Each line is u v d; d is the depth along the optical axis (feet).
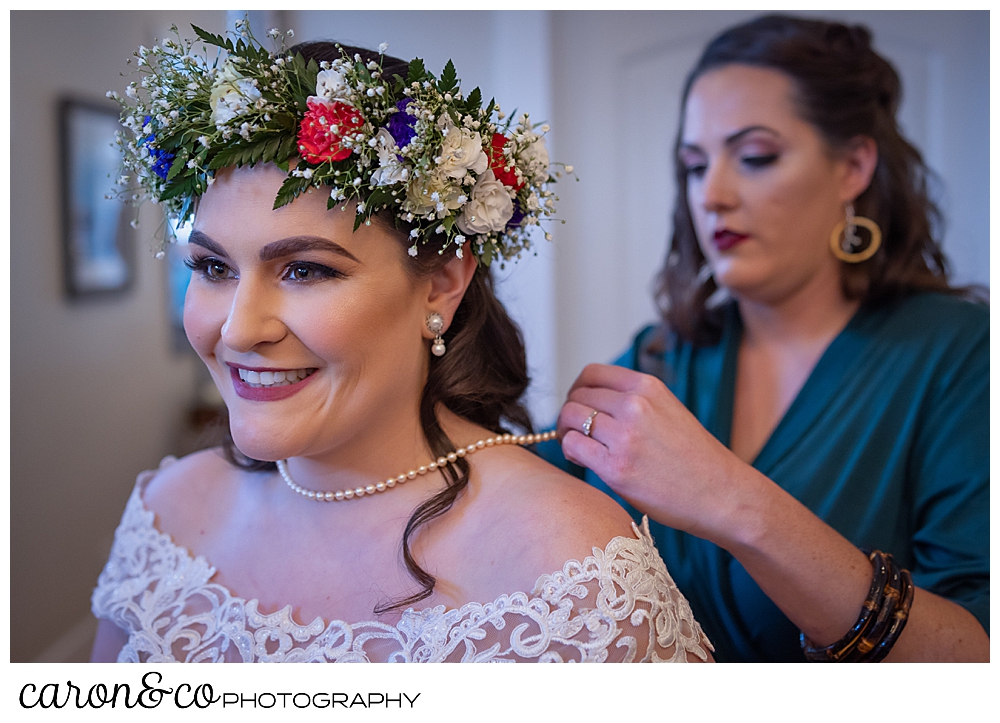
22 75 7.90
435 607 3.46
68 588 8.89
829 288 5.56
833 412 5.18
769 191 5.30
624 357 6.68
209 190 3.31
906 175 5.46
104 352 9.55
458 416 4.04
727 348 5.87
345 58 3.40
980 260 10.62
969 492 4.68
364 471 3.74
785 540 3.82
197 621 4.00
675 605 3.47
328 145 3.15
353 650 3.53
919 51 10.51
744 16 10.54
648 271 10.99
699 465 3.82
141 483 4.84
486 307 3.98
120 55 9.75
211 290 3.45
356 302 3.27
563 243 10.97
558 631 3.12
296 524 3.96
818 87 5.19
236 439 3.46
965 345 5.00
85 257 9.04
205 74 3.44
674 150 6.23
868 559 4.00
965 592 4.40
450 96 3.44
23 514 8.02
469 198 3.47
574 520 3.33
